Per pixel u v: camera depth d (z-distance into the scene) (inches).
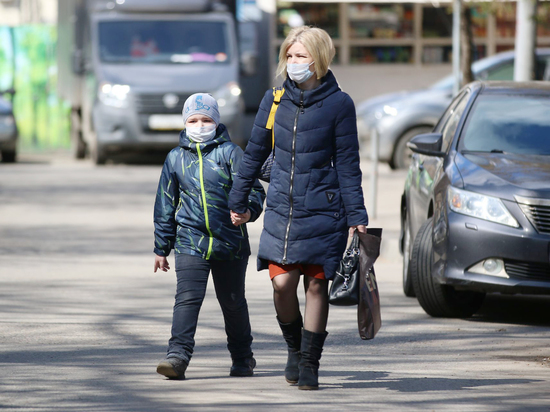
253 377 826.8
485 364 885.8
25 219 1934.1
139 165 3115.2
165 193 813.2
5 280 1318.9
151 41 2960.1
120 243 1676.9
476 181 1064.2
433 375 839.1
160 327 1031.0
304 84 759.1
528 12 1827.0
